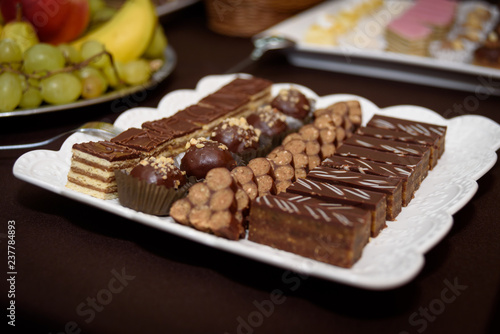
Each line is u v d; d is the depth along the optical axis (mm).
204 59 764
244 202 454
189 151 492
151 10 662
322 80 726
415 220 467
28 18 630
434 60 705
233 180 450
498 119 630
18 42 591
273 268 436
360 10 870
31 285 419
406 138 534
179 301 411
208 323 397
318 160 532
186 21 910
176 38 833
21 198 500
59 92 574
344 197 450
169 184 464
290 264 401
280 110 584
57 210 488
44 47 574
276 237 437
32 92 571
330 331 395
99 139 537
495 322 406
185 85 691
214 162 483
